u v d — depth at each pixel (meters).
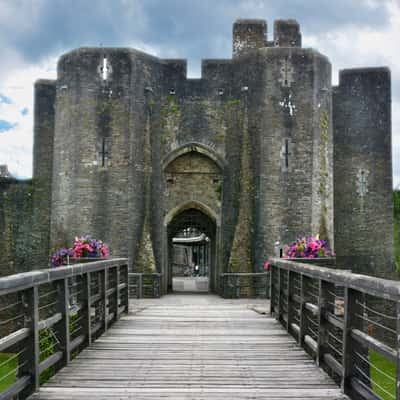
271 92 18.31
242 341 8.27
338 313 8.68
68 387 5.76
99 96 18.22
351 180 20.44
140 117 18.52
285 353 7.46
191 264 40.97
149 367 6.66
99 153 18.09
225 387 5.84
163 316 10.85
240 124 18.94
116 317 10.08
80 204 17.95
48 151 20.28
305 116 18.27
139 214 18.36
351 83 20.69
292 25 21.08
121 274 11.36
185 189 19.61
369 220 20.31
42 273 5.46
